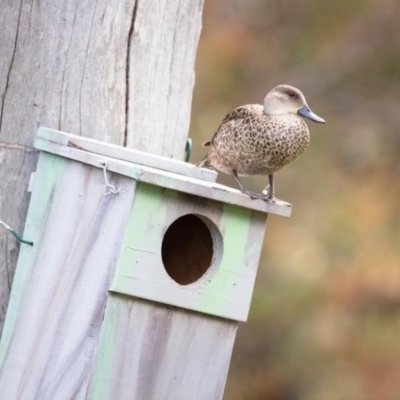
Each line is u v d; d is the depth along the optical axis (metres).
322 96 20.14
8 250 8.96
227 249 8.61
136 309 8.37
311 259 17.28
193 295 8.48
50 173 8.74
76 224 8.52
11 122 9.01
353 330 17.06
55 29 9.03
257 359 17.80
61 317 8.49
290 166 18.33
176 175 8.44
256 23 20.06
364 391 16.80
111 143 9.25
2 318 8.96
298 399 17.27
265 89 19.39
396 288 16.92
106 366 8.34
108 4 9.14
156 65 9.45
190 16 9.66
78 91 9.10
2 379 8.73
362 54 20.41
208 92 18.84
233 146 9.65
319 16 20.50
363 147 19.27
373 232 17.38
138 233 8.25
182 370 8.59
